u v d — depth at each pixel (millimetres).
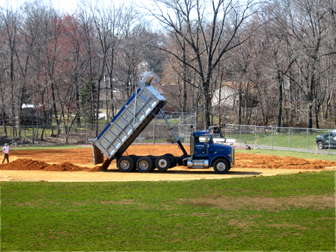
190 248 8031
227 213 10969
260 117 60031
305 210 11273
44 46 51438
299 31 45531
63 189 14641
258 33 48781
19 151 36562
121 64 60438
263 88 54812
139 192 14070
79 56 56500
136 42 52125
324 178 16781
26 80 51250
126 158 20234
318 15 42375
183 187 15016
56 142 46969
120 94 72438
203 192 13992
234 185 15344
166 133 46812
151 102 19203
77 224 9836
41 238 8711
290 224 9781
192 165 19312
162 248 8031
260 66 51188
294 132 42625
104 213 10953
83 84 62562
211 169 21688
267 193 13742
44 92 56875
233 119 63594
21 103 51062
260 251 7809
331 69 50156
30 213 10914
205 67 55219
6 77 51750
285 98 62844
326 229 9320
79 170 21156
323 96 58188
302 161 25078
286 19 44375
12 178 17875
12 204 12039
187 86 60375
